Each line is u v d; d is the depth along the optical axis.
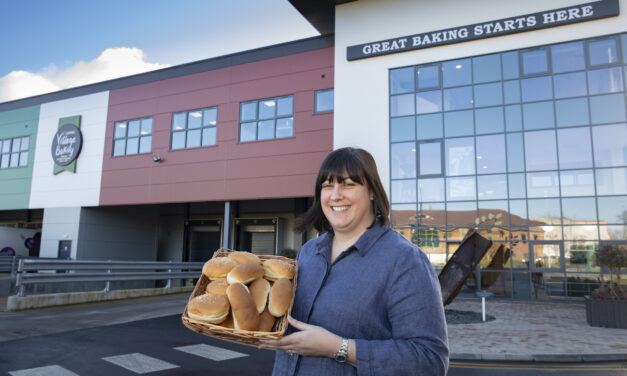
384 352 1.32
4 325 8.24
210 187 18.55
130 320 9.24
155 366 5.38
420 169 15.41
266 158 17.67
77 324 8.55
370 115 15.92
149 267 14.40
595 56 13.98
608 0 13.69
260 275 1.61
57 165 22.53
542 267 14.05
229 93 18.91
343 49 16.44
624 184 13.45
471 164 14.98
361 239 1.56
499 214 14.59
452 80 15.40
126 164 20.73
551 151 14.27
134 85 21.25
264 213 22.03
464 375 5.56
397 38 15.76
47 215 22.36
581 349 6.75
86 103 22.42
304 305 1.57
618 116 13.64
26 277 10.66
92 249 21.77
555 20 14.13
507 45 14.84
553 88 14.38
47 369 5.10
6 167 24.39
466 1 15.17
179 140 19.70
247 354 6.26
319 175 1.70
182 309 11.15
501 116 14.84
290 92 17.66
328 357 1.40
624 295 9.25
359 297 1.45
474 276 14.80
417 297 1.42
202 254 23.55
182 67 20.14
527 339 7.69
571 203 13.94
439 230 15.00
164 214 25.44
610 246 12.23
